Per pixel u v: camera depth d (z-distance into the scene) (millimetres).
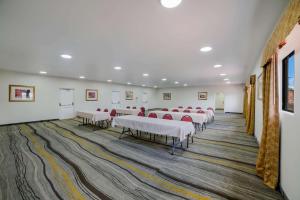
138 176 2340
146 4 1470
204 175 2389
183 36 2275
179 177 2324
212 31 2084
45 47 2832
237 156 3164
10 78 5867
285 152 1841
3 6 1508
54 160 2869
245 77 6777
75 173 2404
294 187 1599
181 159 2996
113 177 2301
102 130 5422
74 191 1957
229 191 1991
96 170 2510
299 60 1505
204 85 11727
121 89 10711
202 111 6531
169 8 1536
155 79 7871
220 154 3275
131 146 3754
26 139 4195
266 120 2350
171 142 4109
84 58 3639
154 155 3191
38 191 1948
